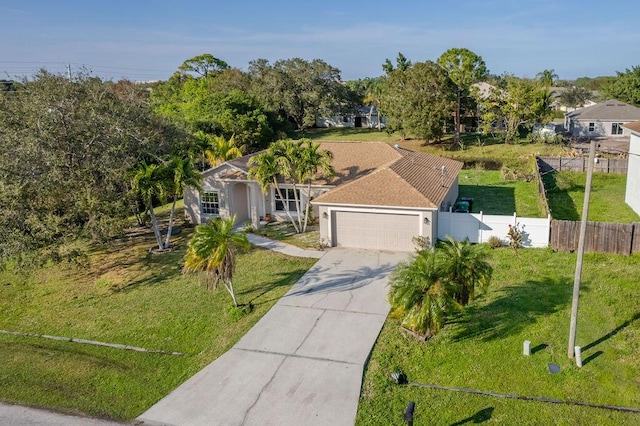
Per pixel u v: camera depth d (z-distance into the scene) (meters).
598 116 58.25
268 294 17.97
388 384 12.30
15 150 20.56
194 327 16.20
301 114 71.19
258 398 12.09
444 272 13.40
